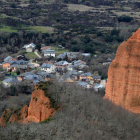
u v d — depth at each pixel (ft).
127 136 140.67
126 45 181.68
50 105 169.78
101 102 177.47
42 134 138.10
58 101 172.65
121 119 155.94
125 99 179.22
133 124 153.48
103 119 154.20
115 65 187.21
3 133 141.38
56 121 150.71
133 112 170.60
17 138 138.41
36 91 186.91
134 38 179.73
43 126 147.74
